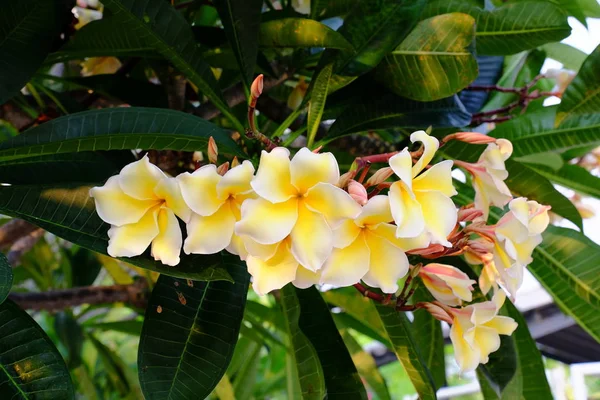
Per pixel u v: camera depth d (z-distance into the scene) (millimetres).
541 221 577
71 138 521
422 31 715
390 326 645
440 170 503
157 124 550
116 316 1647
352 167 508
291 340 640
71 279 1221
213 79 677
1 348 513
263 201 456
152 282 1015
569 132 802
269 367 1613
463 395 2029
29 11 672
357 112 724
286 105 945
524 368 778
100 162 671
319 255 451
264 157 458
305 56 859
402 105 744
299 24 691
